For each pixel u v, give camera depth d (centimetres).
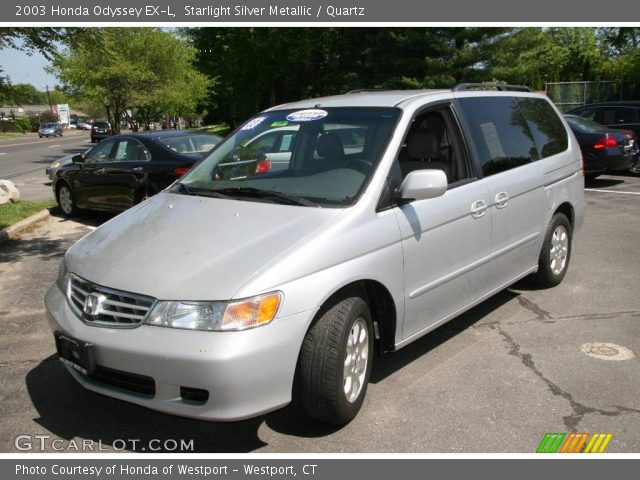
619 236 822
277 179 415
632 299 571
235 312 304
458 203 433
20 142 5109
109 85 3853
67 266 375
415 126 433
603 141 1260
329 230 347
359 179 385
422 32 2830
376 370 431
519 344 472
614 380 410
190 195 425
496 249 483
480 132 484
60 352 349
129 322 321
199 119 8688
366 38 2989
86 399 400
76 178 1017
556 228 586
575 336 486
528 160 538
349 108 445
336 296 346
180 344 303
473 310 549
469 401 385
